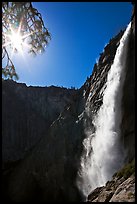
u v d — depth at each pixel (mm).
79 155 36562
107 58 43594
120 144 24719
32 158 49594
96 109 36750
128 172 9859
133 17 27828
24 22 6680
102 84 39500
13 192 46094
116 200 7344
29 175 46531
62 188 37219
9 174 52875
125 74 28594
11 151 98812
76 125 42000
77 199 32531
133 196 7086
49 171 42188
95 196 10328
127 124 24562
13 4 6461
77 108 46531
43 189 41406
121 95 28094
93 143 32406
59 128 46500
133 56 27250
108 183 10672
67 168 38625
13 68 7094
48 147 46250
